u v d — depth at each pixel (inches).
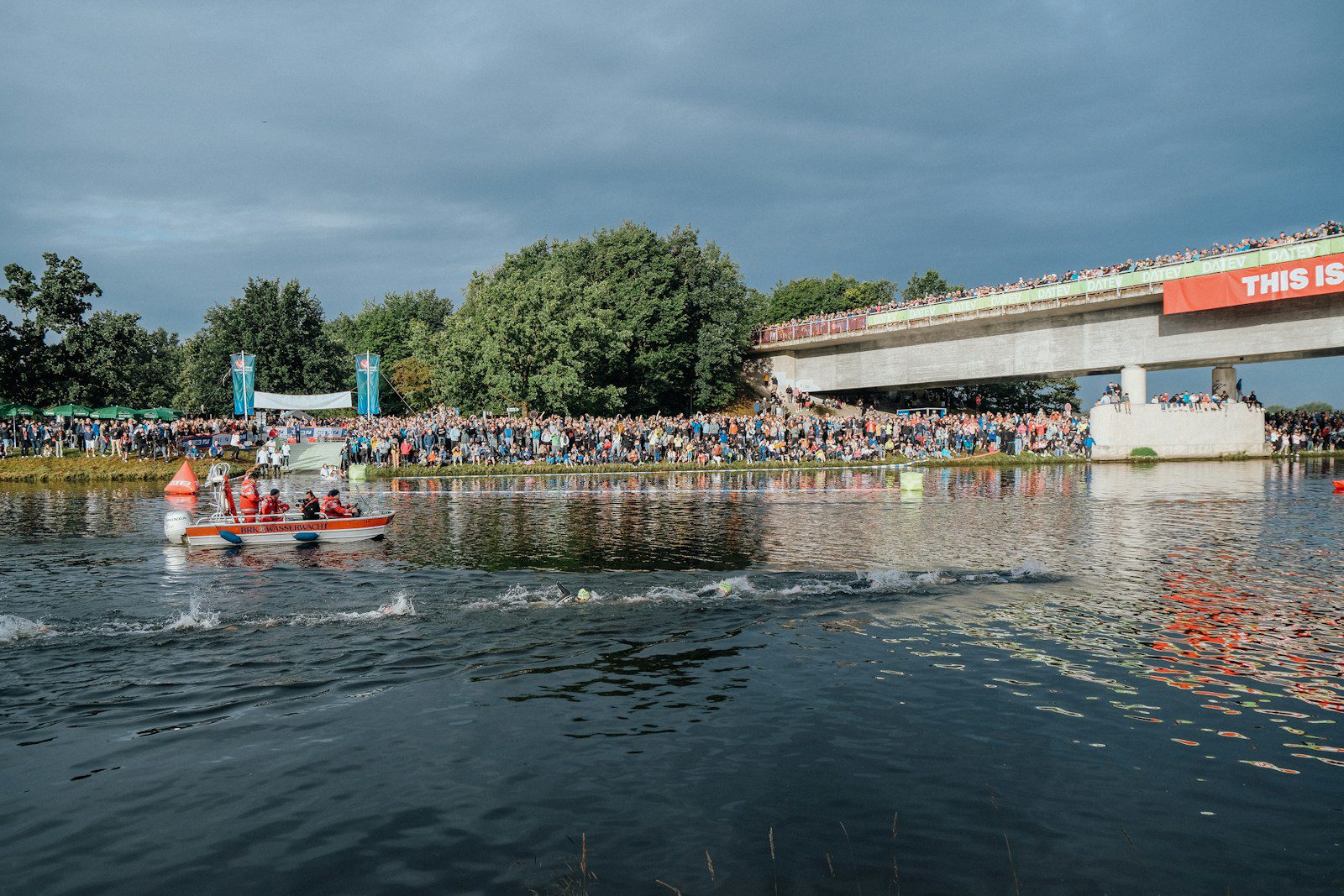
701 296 3267.7
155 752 365.7
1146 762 344.2
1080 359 2524.6
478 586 691.4
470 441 2078.0
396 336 4323.3
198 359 3361.2
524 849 280.1
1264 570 742.5
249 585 703.7
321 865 271.9
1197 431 2384.4
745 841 283.0
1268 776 331.9
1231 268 2058.3
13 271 2327.8
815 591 666.2
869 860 270.8
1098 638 528.1
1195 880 259.0
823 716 398.0
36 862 275.9
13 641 539.5
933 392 3587.6
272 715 408.2
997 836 285.6
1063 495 1417.3
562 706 416.2
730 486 1641.2
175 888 259.8
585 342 2664.9
